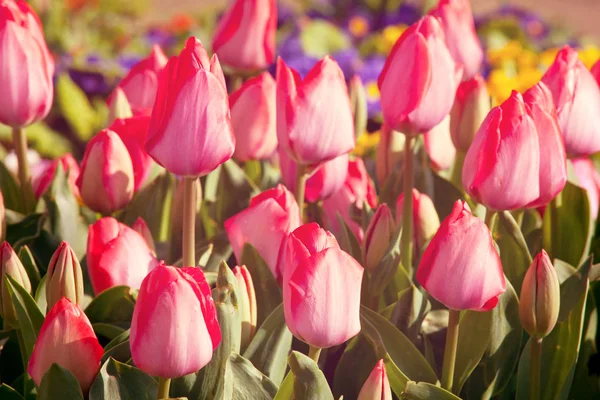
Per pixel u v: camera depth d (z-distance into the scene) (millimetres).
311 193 964
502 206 848
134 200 1017
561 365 902
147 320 751
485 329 875
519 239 917
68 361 786
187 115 793
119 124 967
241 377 802
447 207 1016
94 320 886
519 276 926
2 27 903
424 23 870
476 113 967
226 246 954
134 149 966
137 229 944
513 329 891
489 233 793
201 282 769
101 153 936
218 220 1020
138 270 882
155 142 802
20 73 912
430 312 911
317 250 783
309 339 778
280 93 870
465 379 879
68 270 836
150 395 806
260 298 883
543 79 932
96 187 943
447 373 849
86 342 788
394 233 895
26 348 851
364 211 957
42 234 979
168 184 1023
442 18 1025
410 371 852
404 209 926
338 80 864
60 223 984
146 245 891
